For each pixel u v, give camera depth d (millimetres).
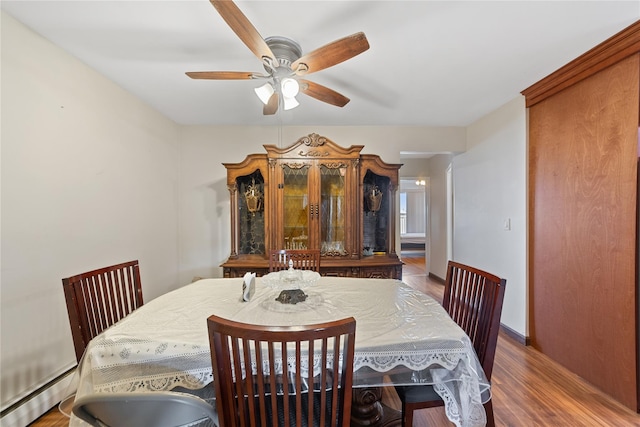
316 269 2346
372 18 1534
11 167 1582
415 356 1114
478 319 1391
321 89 1806
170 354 1084
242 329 777
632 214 1690
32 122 1690
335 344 824
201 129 3438
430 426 1622
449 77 2219
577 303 2051
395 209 3115
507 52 1872
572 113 2074
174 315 1369
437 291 4195
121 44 1805
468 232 3451
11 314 1584
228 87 2398
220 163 3438
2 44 1531
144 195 2762
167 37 1724
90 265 2115
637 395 1684
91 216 2123
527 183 2518
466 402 1105
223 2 1084
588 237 1961
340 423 906
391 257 3051
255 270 2883
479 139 3219
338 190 3010
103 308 1471
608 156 1818
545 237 2342
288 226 2961
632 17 1534
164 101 2707
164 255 3109
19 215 1623
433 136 3500
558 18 1540
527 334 2525
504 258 2803
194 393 1102
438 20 1551
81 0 1424
